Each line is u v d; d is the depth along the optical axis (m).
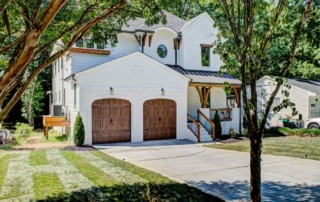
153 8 6.39
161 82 17.28
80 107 14.83
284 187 7.12
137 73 16.47
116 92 15.81
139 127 16.53
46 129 17.42
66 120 17.62
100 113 15.59
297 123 20.94
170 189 6.83
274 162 10.21
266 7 3.41
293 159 10.73
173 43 20.83
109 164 9.73
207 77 19.84
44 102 30.44
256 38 3.51
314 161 10.33
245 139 17.45
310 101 22.03
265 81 21.92
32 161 10.13
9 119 29.09
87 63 17.92
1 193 6.44
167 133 17.62
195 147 14.48
